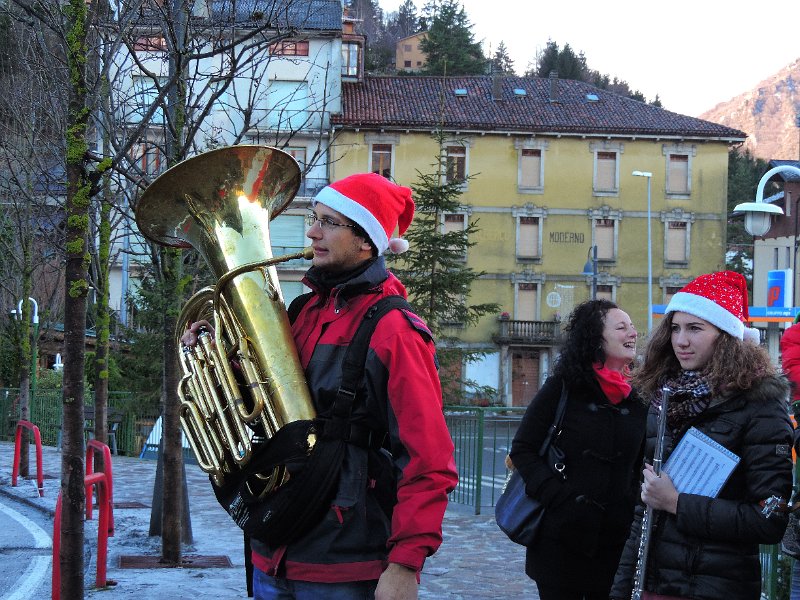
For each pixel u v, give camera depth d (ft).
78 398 17.88
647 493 11.57
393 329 10.58
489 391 87.71
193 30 28.45
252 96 31.27
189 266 31.01
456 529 34.40
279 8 28.02
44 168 38.63
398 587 10.02
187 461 60.34
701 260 166.40
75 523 17.79
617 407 15.19
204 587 23.95
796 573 15.43
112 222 42.27
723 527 11.16
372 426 10.69
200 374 11.19
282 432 10.29
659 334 12.62
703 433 11.66
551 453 15.17
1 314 77.36
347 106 157.48
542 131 161.99
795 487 16.80
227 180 11.57
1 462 59.93
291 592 10.82
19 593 25.27
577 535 14.73
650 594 11.69
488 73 268.41
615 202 165.07
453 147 160.15
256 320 10.77
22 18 26.05
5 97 38.93
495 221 163.02
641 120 166.40
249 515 10.59
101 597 22.80
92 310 54.60
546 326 162.91
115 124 30.42
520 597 23.71
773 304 115.85
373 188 11.39
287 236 143.43
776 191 260.62
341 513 10.37
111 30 27.76
